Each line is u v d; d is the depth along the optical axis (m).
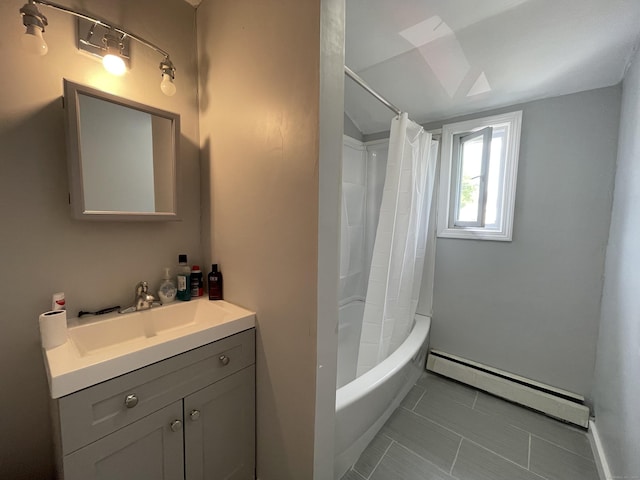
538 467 1.34
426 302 2.21
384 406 1.56
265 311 1.12
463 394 1.89
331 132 0.91
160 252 1.30
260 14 1.02
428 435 1.53
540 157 1.70
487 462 1.36
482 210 1.93
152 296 1.20
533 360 1.79
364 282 2.55
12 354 0.93
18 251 0.93
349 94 2.04
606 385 1.37
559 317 1.69
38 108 0.94
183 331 0.95
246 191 1.15
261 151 1.07
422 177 1.90
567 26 1.23
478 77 1.61
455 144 2.06
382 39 1.46
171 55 1.27
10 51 0.88
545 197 1.69
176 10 1.28
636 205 1.14
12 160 0.90
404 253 1.74
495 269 1.90
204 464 1.02
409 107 2.01
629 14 1.13
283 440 1.09
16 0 0.89
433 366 2.11
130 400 0.79
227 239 1.27
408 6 1.23
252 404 1.18
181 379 0.92
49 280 1.00
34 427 0.98
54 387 0.66
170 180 1.23
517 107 1.76
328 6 0.86
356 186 2.39
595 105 1.52
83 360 0.74
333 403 1.05
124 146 1.09
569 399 1.65
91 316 1.08
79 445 0.71
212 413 1.03
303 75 0.89
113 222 1.14
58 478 0.89
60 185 1.00
